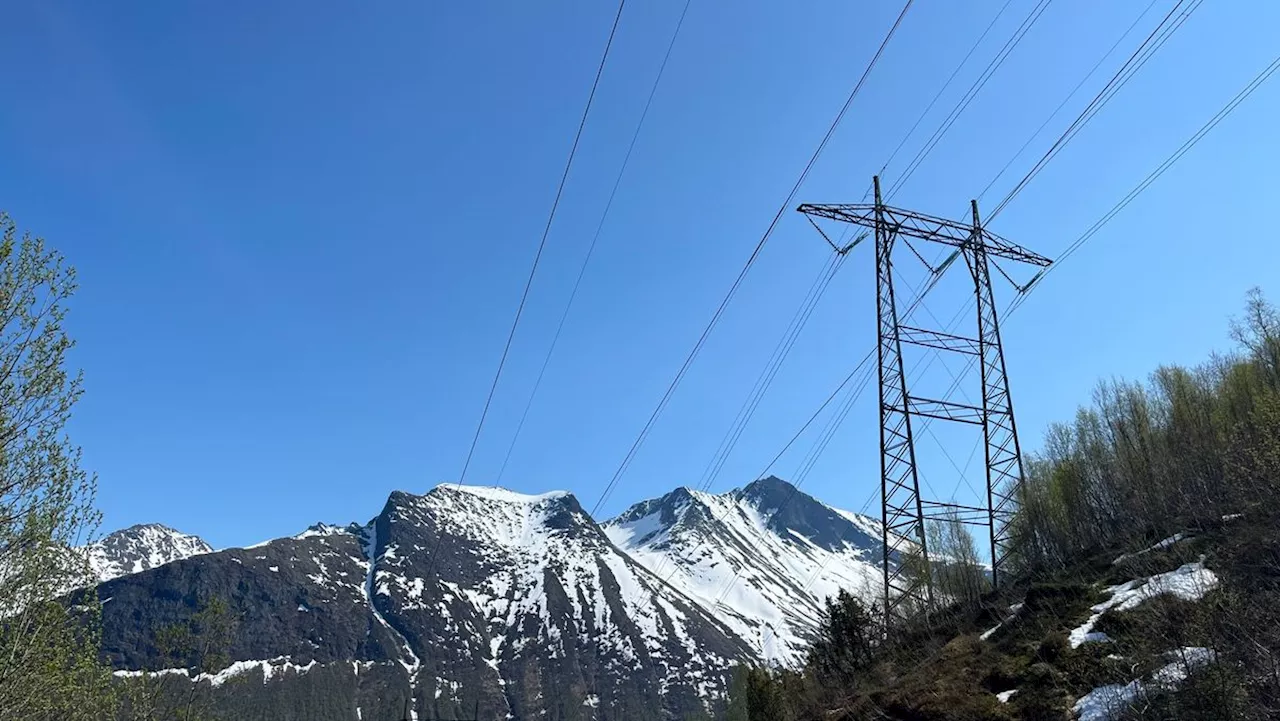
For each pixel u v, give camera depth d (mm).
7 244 23094
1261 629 24016
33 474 24234
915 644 38906
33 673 24750
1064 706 26156
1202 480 39719
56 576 25172
